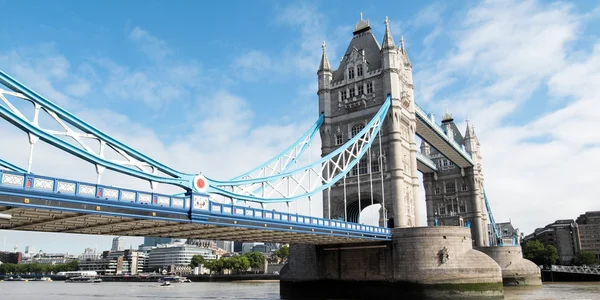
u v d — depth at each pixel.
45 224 32.94
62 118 30.27
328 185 57.47
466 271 54.88
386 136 69.50
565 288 78.25
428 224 112.94
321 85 76.75
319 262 61.94
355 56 75.88
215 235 44.16
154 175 34.19
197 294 83.00
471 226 108.69
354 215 73.25
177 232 40.41
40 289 120.44
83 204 28.05
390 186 67.12
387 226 66.44
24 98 28.25
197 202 34.81
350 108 74.00
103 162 31.14
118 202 29.84
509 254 87.12
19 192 25.39
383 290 56.47
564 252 191.25
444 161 115.38
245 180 45.09
